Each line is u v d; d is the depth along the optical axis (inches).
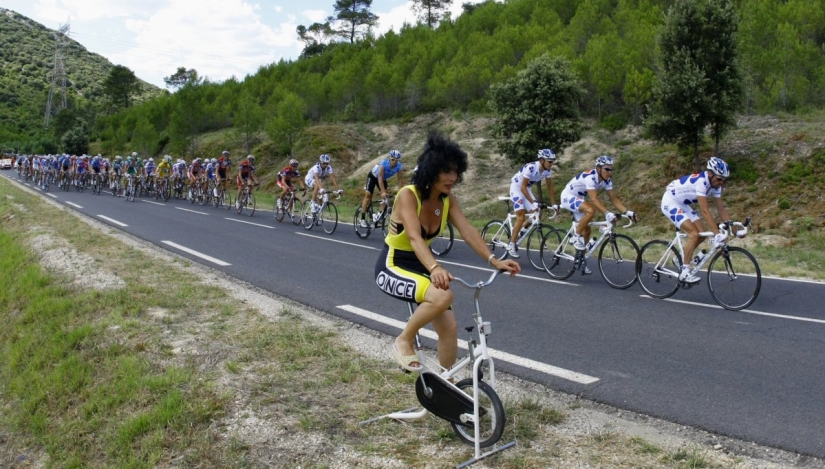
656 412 163.6
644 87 979.9
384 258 139.9
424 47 1736.0
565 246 359.9
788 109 906.7
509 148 914.1
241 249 459.8
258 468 139.9
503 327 251.6
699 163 742.5
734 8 738.2
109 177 1280.8
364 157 1373.0
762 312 274.8
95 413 185.0
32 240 476.1
